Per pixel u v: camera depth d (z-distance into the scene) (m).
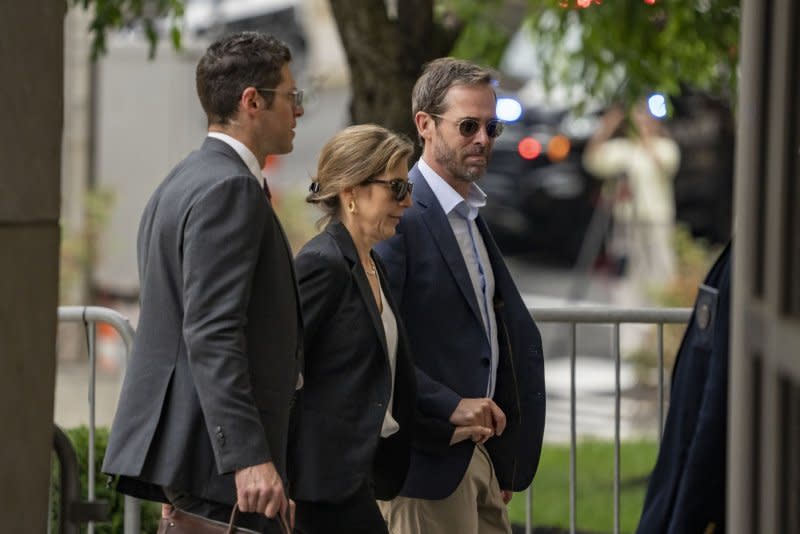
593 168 43.59
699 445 9.13
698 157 42.94
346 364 10.36
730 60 20.64
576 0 20.19
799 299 4.83
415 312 11.36
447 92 11.47
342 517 10.39
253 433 9.05
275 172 43.16
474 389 11.38
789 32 4.78
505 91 43.53
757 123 5.11
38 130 6.51
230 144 9.81
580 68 24.47
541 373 11.98
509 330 11.77
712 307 9.23
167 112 39.72
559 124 44.78
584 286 44.97
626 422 28.61
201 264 9.17
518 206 47.03
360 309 10.41
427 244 11.41
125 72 39.59
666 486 9.58
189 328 9.15
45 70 6.55
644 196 42.19
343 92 43.38
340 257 10.42
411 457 11.12
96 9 19.45
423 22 18.19
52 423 6.74
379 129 10.76
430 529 11.48
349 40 18.16
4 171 6.27
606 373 33.06
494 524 11.98
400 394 10.81
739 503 5.13
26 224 6.45
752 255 5.13
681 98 40.88
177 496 9.64
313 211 39.56
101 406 29.95
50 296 6.66
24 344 6.46
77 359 35.62
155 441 9.41
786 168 4.84
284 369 9.51
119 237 39.62
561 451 25.14
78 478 8.09
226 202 9.28
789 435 4.75
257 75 9.79
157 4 19.91
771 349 4.84
